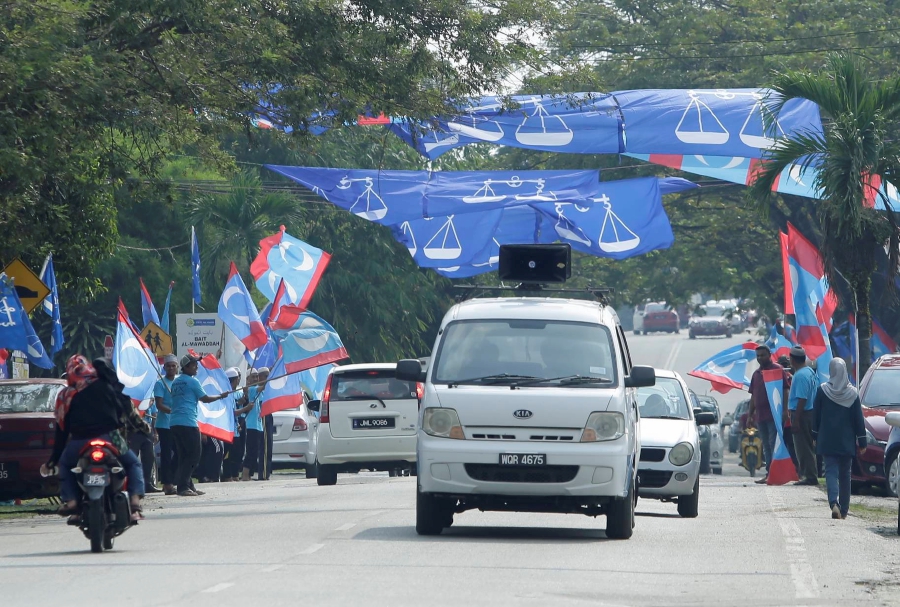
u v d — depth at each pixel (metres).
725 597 19.97
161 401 44.72
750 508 38.41
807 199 88.12
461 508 28.66
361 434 51.06
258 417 56.12
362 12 41.69
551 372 28.00
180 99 40.56
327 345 52.88
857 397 34.97
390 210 57.88
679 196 96.38
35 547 27.25
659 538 28.62
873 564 24.75
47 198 48.97
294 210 90.94
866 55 87.50
